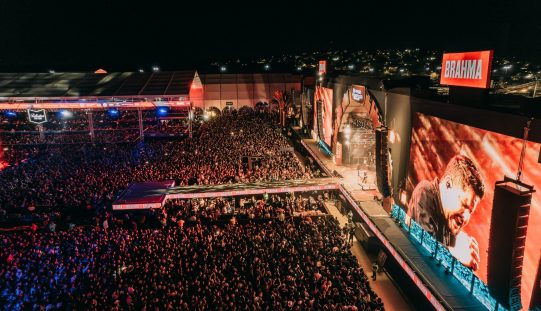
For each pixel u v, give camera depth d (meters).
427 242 18.09
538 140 11.33
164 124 53.78
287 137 51.34
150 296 15.59
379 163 22.66
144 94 42.69
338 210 27.64
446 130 16.31
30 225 24.64
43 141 45.19
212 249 19.53
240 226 22.56
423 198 18.39
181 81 46.88
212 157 35.50
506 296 10.99
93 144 43.41
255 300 14.81
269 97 67.81
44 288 16.47
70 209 26.05
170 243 20.12
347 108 32.12
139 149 39.50
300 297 14.98
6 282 16.98
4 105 42.06
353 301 14.83
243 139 42.56
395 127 21.59
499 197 10.81
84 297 15.68
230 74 70.19
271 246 19.20
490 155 13.55
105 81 46.91
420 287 15.73
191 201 27.41
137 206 25.31
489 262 11.47
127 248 19.55
